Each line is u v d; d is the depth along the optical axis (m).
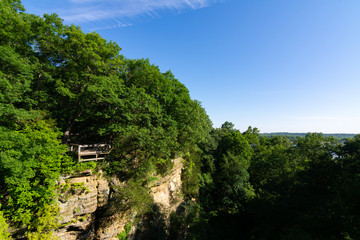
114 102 15.35
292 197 19.45
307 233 13.45
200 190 30.36
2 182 10.55
